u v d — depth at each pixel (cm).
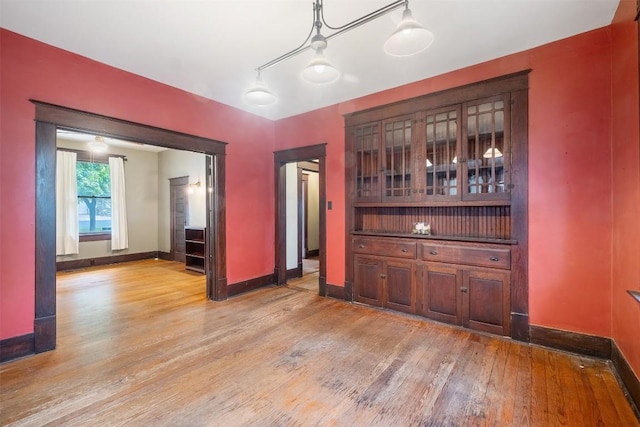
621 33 218
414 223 370
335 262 415
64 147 624
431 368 235
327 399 197
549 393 202
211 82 345
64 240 617
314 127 438
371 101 379
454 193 321
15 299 248
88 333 301
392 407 189
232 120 424
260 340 285
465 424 174
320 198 430
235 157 430
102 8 217
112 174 687
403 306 352
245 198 445
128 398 198
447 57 289
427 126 337
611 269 242
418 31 182
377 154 376
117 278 547
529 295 277
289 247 532
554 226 266
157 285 496
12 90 246
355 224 400
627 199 211
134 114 321
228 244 423
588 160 252
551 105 266
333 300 407
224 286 416
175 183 723
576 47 255
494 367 236
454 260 315
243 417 180
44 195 262
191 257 627
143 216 748
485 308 298
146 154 753
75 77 280
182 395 201
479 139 306
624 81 215
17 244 249
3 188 243
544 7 219
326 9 217
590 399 196
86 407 188
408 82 346
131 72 318
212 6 214
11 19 230
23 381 216
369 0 208
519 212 280
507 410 186
